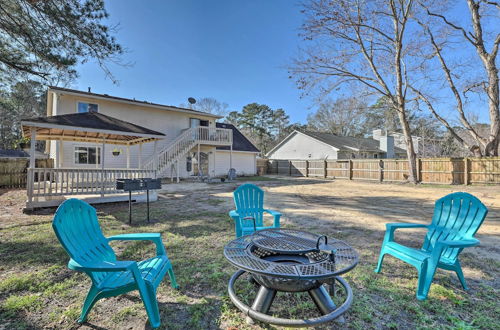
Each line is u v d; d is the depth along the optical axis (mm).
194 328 2041
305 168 21234
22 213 6375
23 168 12438
